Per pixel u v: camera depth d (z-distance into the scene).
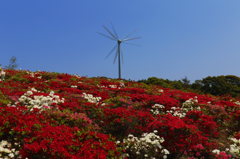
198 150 12.55
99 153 9.12
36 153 8.44
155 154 11.12
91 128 11.84
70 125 11.81
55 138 9.10
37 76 27.81
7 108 10.89
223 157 11.67
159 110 17.73
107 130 13.54
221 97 28.23
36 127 9.77
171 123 12.32
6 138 9.66
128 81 35.38
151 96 20.12
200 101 21.64
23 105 13.44
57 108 13.59
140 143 10.95
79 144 9.49
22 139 9.23
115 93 23.12
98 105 16.41
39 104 13.23
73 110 14.38
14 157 8.62
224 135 15.84
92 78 32.75
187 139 12.10
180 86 40.53
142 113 13.98
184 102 20.08
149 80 40.47
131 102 18.86
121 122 13.27
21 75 26.38
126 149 11.09
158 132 12.55
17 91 17.30
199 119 15.12
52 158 8.38
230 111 20.62
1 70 24.08
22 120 9.98
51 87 21.83
